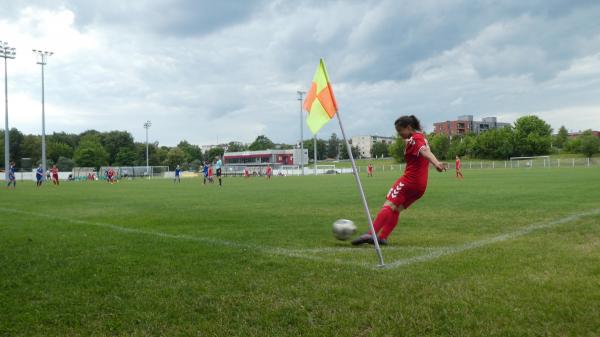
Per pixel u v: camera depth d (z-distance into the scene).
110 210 13.26
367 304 3.79
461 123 175.00
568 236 6.97
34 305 4.02
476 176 38.81
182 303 3.98
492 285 4.20
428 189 20.28
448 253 5.81
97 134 136.12
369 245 6.68
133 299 4.13
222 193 21.75
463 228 8.22
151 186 33.59
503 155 112.19
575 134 172.50
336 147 174.75
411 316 3.48
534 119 114.19
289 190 23.19
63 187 33.16
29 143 117.38
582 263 5.01
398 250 6.12
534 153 111.38
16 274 5.08
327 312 3.64
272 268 5.14
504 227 8.18
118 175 70.06
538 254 5.57
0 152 112.44
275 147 188.38
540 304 3.66
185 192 23.36
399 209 6.69
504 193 16.91
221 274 4.90
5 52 53.19
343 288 4.22
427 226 8.57
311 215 11.14
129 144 134.12
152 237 7.61
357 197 17.47
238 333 3.30
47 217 11.31
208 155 163.75
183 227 8.98
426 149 6.36
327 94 6.02
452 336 3.13
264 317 3.59
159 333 3.36
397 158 114.56
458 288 4.14
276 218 10.51
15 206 15.00
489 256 5.50
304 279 4.61
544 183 23.56
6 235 7.97
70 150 126.19
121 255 6.00
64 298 4.20
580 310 3.50
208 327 3.43
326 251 6.18
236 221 9.96
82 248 6.58
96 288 4.48
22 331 3.46
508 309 3.55
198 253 6.06
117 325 3.53
